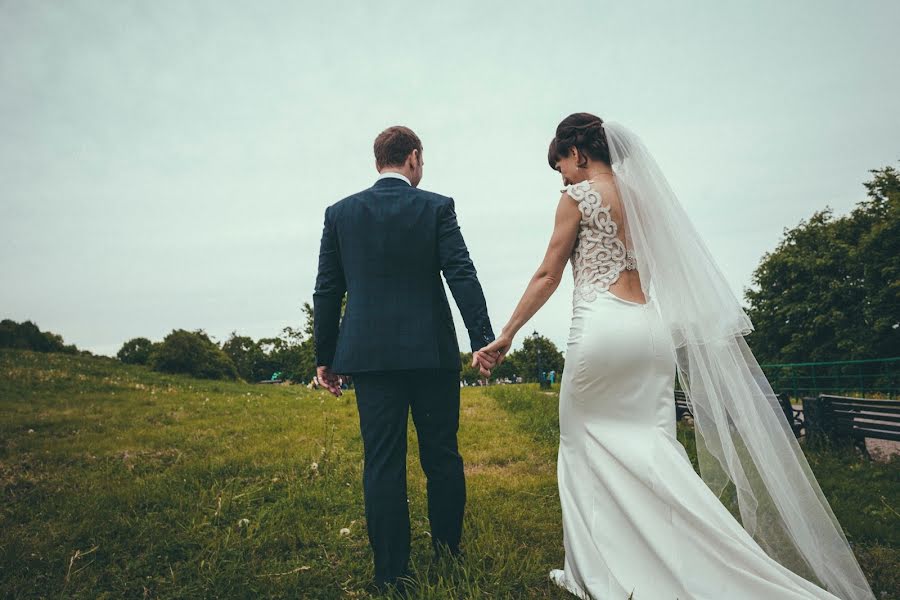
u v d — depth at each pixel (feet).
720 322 7.27
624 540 6.64
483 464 15.94
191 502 11.38
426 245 7.61
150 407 30.32
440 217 7.74
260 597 7.33
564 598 6.66
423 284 7.63
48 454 17.02
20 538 9.24
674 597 6.09
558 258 7.64
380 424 7.27
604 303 7.32
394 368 7.21
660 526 6.37
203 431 22.45
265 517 10.44
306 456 16.17
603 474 6.89
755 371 7.29
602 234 7.45
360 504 11.43
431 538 8.55
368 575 7.84
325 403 34.83
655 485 6.43
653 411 7.05
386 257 7.49
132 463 16.12
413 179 8.55
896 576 7.47
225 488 12.59
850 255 89.20
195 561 8.43
